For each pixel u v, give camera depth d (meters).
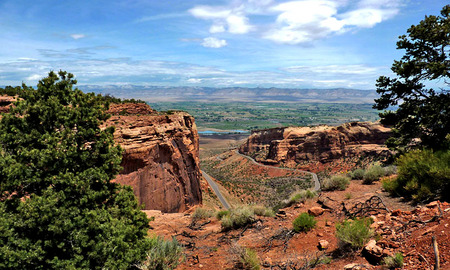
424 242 6.26
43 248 8.03
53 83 10.51
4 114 9.42
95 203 9.56
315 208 12.60
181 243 11.85
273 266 7.90
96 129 10.40
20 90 10.09
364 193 14.55
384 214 10.01
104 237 8.59
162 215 22.34
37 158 8.80
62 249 8.25
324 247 8.46
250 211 13.73
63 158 9.10
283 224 12.11
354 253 7.25
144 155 33.47
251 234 11.72
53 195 8.27
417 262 5.63
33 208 7.77
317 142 145.00
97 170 9.70
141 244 9.48
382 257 6.40
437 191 10.55
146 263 8.80
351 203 12.35
